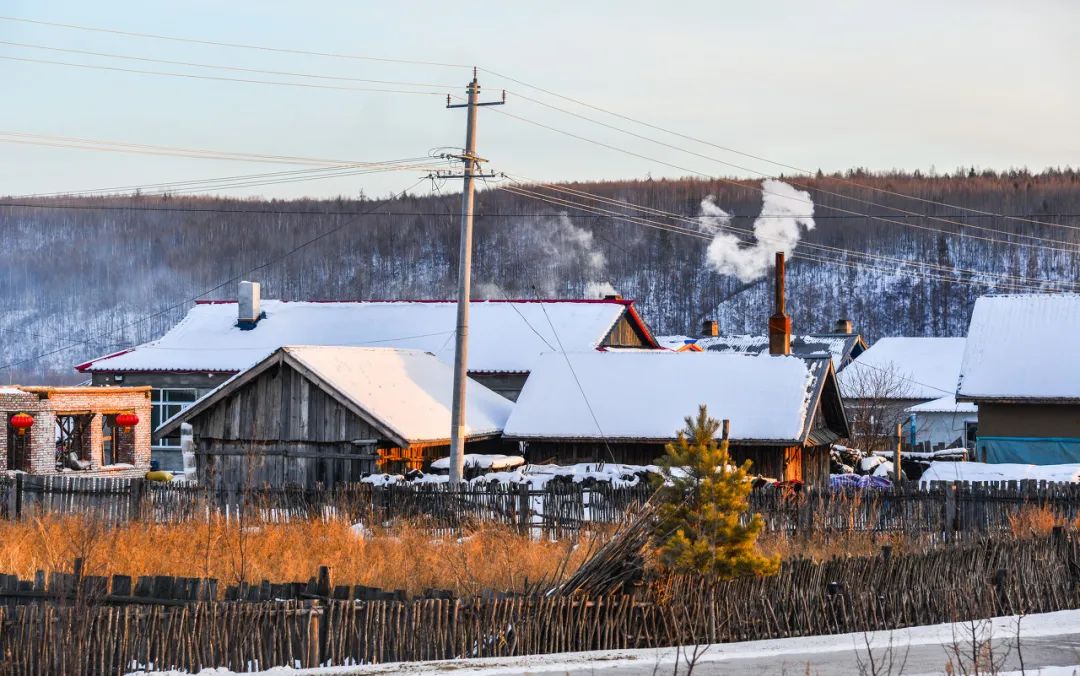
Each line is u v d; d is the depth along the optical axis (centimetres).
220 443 9938
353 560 5538
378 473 9262
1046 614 4912
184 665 3822
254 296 14488
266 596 4256
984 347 11962
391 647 3922
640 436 9888
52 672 3741
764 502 7062
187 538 6147
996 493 7125
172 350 14200
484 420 10681
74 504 7850
